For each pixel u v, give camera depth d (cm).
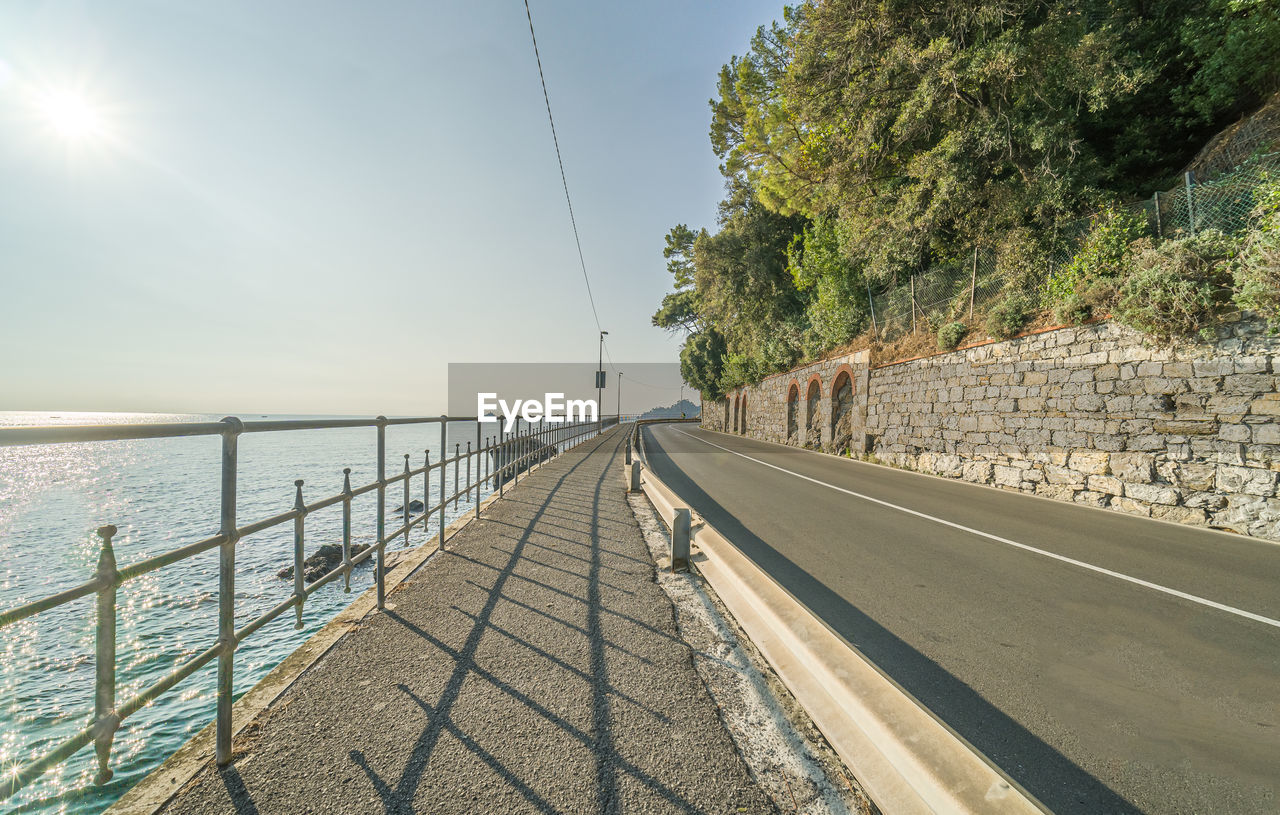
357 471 2850
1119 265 869
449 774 195
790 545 590
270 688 251
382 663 279
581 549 516
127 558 1141
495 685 259
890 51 1259
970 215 1273
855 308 1938
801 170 2086
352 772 195
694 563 449
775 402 2777
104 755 160
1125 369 820
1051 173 1105
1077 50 1040
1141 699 282
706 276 3159
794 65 1534
